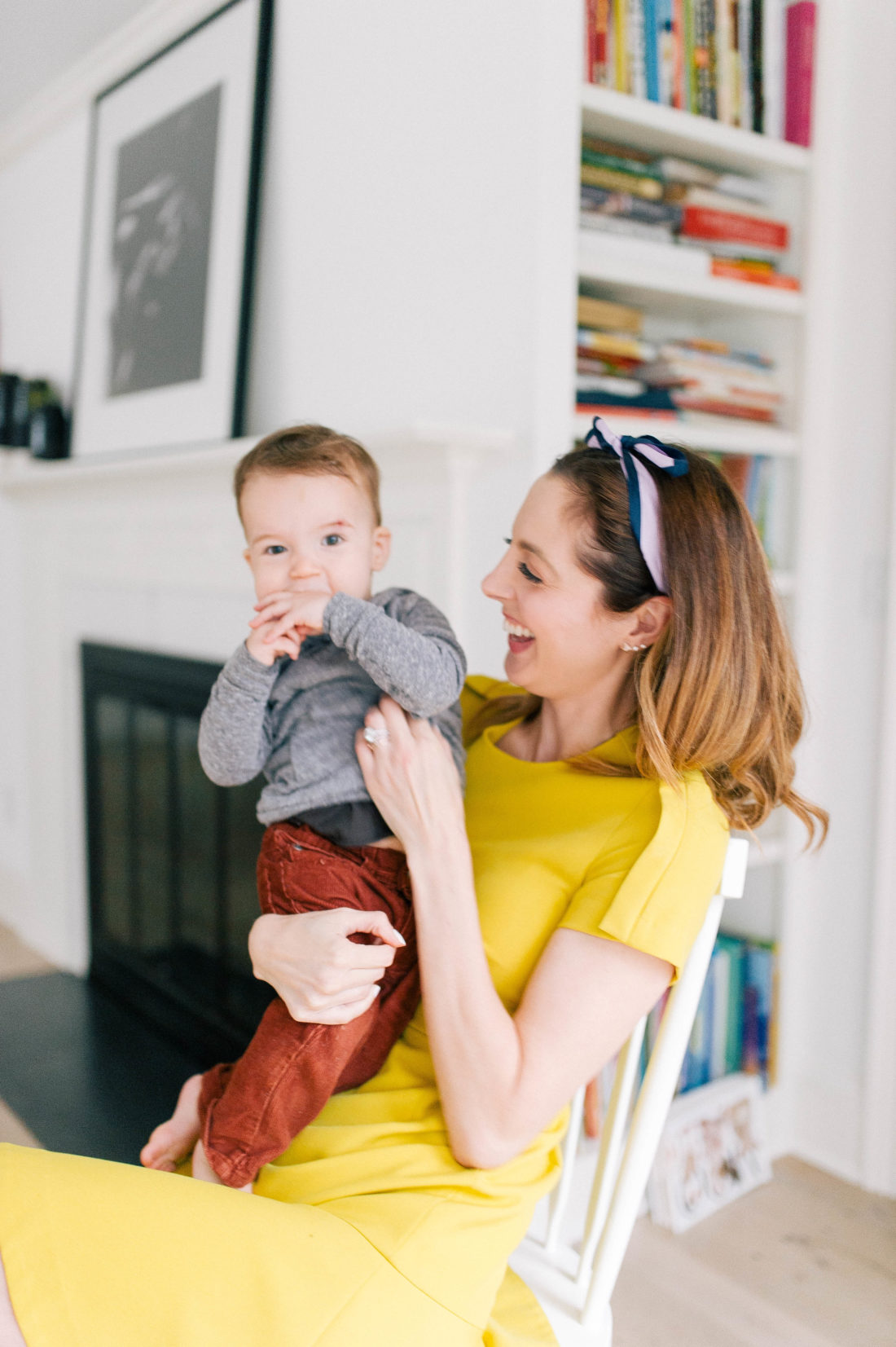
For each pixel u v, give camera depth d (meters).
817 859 2.06
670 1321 1.60
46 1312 0.69
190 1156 1.05
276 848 0.94
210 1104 0.92
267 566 0.96
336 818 0.93
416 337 1.81
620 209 1.77
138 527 2.50
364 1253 0.77
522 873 0.94
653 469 0.95
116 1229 0.73
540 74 1.53
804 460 2.01
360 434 1.63
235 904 2.25
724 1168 1.93
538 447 1.57
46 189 3.12
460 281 1.70
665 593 0.93
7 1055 2.45
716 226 1.88
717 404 1.95
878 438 1.92
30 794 3.20
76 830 2.96
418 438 1.50
